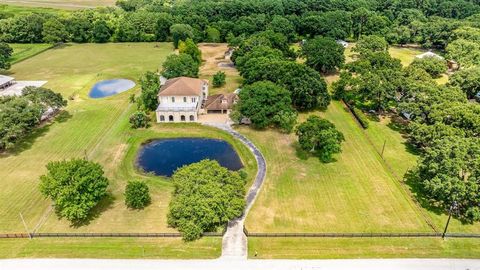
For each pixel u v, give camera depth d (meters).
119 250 58.19
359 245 59.22
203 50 172.62
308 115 105.88
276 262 56.19
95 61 158.62
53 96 99.81
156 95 105.69
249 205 68.38
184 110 100.38
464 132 78.00
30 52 170.38
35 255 57.28
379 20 178.25
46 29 180.00
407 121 102.38
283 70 107.81
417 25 169.50
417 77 107.81
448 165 64.69
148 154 86.94
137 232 61.66
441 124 80.00
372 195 71.19
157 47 181.25
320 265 55.59
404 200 69.75
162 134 95.38
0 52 145.25
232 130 97.00
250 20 180.25
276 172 78.81
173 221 61.78
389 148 88.25
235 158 85.25
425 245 59.31
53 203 68.56
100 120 102.19
